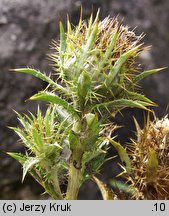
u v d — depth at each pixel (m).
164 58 0.47
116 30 0.18
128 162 0.19
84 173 0.19
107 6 0.45
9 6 0.44
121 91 0.18
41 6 0.44
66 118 0.19
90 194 0.43
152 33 0.47
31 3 0.44
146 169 0.19
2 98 0.41
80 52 0.18
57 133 0.19
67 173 0.20
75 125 0.18
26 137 0.19
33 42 0.42
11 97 0.41
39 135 0.18
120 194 0.20
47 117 0.19
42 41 0.43
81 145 0.18
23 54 0.42
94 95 0.18
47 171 0.19
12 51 0.42
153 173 0.19
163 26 0.49
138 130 0.20
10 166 0.42
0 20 0.43
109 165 0.43
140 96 0.18
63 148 0.19
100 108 0.18
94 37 0.18
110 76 0.18
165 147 0.19
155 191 0.19
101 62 0.18
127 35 0.18
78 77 0.18
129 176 0.19
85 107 0.18
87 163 0.19
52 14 0.43
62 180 0.20
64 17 0.43
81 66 0.18
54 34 0.43
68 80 0.18
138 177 0.19
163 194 0.19
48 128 0.19
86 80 0.18
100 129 0.19
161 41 0.47
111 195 0.19
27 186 0.43
